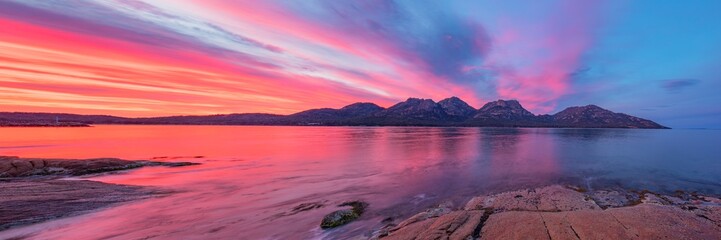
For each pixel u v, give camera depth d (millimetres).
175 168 41844
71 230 18547
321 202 24531
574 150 68375
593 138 126375
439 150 68688
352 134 163125
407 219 19594
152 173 37875
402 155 58688
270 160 51406
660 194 26781
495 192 27828
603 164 45375
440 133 175375
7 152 61750
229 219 20531
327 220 19406
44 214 20625
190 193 27516
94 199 24391
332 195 26938
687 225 16125
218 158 54344
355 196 26562
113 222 19938
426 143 91312
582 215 17516
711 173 37781
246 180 33594
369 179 34188
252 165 45312
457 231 15711
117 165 40000
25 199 23109
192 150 69312
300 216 21125
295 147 78062
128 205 23547
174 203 24281
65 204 22750
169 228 18953
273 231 18469
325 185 31062
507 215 17938
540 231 15242
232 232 18312
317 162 48875
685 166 43688
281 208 22969
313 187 30125
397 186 30547
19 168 33531
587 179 33750
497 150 68250
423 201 25000
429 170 40312
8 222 19031
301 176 36125
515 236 14797
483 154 59781
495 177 35125
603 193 26344
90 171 36469
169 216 21156
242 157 55875
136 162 42594
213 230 18609
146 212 21953
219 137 130125
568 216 17391
